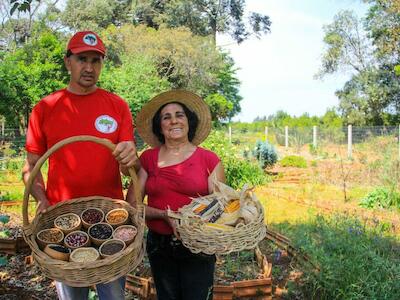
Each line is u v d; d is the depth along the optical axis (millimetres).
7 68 17531
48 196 2842
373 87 28891
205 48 30828
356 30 30391
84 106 2793
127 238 2447
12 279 4406
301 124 35812
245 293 4016
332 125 31125
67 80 19562
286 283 4410
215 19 39969
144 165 3084
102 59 2812
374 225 6551
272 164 13648
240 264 4844
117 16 37625
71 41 2725
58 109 2775
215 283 4289
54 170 2793
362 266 4121
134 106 18281
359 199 8992
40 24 27547
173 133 2980
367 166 12328
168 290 3018
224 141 11508
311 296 4113
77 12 32250
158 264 3023
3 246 5066
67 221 2586
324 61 31328
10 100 17562
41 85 18297
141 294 3994
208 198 2770
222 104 31266
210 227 2494
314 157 17703
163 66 29500
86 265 2166
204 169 2984
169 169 2939
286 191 10039
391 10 26953
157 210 2918
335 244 4895
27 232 2408
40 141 2809
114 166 2869
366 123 30250
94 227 2535
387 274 4039
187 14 37500
